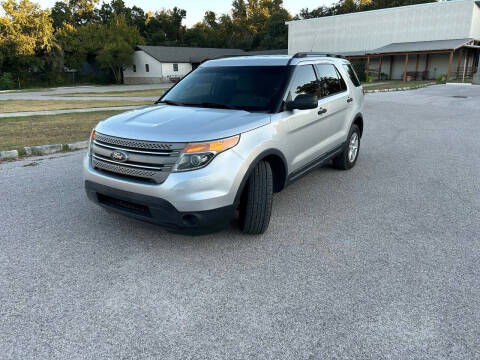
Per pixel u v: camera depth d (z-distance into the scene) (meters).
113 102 19.39
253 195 3.49
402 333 2.41
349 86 5.59
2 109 15.98
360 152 7.48
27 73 47.38
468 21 35.56
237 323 2.52
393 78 40.94
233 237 3.76
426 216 4.28
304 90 4.33
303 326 2.48
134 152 3.16
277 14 73.25
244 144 3.26
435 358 2.21
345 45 44.09
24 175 5.80
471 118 11.65
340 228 3.97
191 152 3.02
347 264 3.26
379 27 41.09
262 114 3.65
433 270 3.15
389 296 2.80
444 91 22.75
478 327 2.46
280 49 62.28
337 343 2.33
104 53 52.03
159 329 2.46
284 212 4.41
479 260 3.31
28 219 4.15
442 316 2.57
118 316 2.59
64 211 4.38
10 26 44.19
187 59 54.31
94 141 3.53
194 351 2.27
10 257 3.34
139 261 3.30
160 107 4.04
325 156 4.97
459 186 5.32
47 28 47.50
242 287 2.92
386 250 3.49
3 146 7.71
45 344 2.32
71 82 53.25
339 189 5.23
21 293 2.83
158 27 81.19
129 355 2.24
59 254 3.41
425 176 5.82
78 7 82.62
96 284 2.95
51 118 12.36
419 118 11.85
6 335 2.39
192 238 3.73
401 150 7.62
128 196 3.19
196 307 2.68
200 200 3.02
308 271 3.15
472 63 40.28
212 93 4.21
